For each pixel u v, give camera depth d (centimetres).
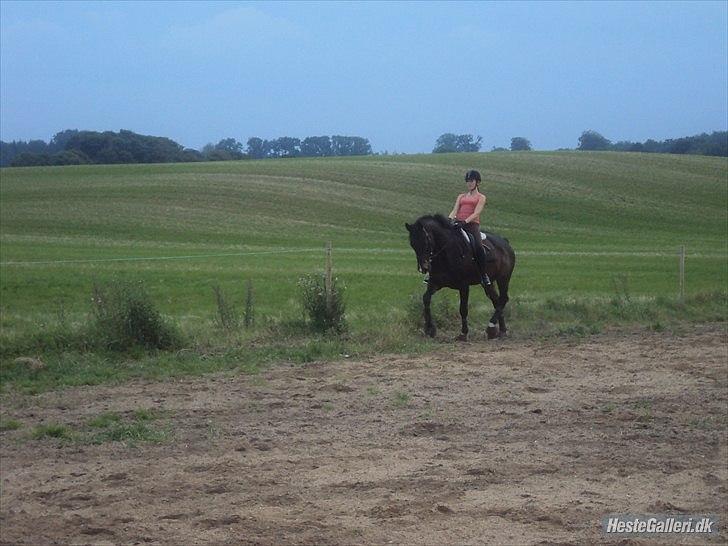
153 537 616
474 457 820
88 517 654
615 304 1903
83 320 1531
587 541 618
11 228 5228
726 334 1612
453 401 1061
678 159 8881
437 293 2266
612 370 1264
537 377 1212
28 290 2647
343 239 5162
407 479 749
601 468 790
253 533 622
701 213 6500
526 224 5959
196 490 720
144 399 1077
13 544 609
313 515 659
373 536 619
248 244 4803
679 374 1233
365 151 18900
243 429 924
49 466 797
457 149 19362
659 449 852
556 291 2572
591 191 7125
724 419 970
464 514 665
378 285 2742
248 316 1559
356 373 1236
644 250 4669
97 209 6000
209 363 1285
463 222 1558
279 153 19062
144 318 1377
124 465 796
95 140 12925
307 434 905
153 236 5041
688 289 2655
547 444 868
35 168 8912
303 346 1413
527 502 693
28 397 1095
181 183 7194
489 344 1509
